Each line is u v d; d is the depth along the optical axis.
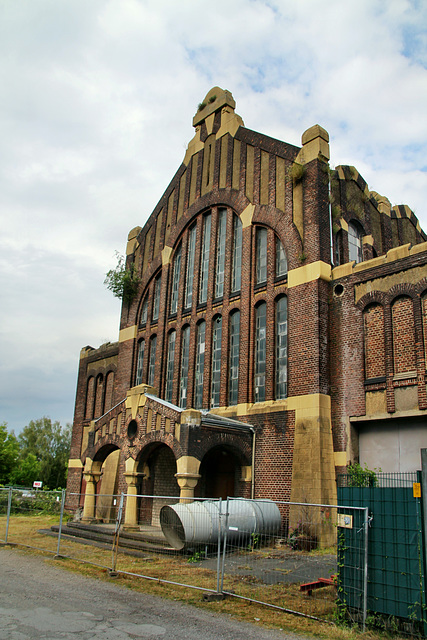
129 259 30.70
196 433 18.20
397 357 16.91
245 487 19.64
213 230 25.08
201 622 8.67
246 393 21.00
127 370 28.61
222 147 25.81
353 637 8.02
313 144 21.02
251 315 21.83
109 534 18.92
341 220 23.06
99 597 10.27
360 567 9.06
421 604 8.14
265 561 13.39
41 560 14.66
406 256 17.25
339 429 17.94
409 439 16.36
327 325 19.22
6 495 26.48
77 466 32.25
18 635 7.63
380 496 9.08
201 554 14.62
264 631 8.27
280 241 21.62
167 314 26.86
